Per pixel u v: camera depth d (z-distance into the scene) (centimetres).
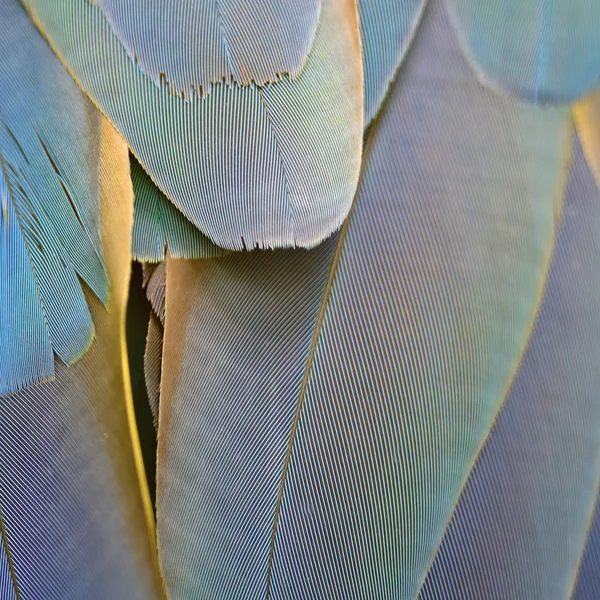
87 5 18
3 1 18
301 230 18
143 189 18
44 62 18
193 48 18
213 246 18
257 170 18
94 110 18
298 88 18
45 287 18
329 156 18
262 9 18
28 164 18
